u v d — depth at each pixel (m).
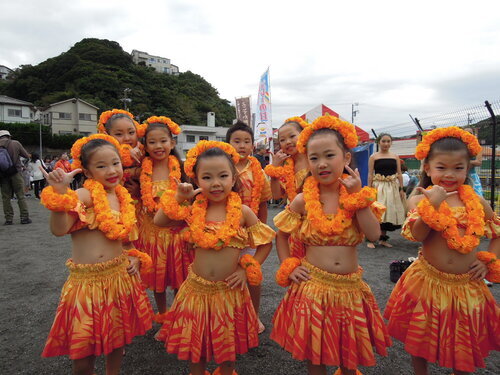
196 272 2.33
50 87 53.69
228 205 2.36
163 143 3.19
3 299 3.83
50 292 4.04
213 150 2.31
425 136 2.41
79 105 43.59
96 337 2.12
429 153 2.36
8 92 53.97
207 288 2.22
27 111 43.06
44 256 5.55
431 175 2.36
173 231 3.11
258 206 3.17
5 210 8.30
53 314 3.48
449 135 2.30
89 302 2.15
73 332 2.09
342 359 2.03
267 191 3.28
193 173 2.40
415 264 2.38
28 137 37.12
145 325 2.40
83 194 2.26
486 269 2.21
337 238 2.12
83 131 44.00
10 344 2.92
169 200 2.28
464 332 2.10
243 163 3.23
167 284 3.18
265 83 10.21
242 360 2.68
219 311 2.20
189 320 2.21
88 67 53.94
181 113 57.16
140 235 3.20
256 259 2.39
